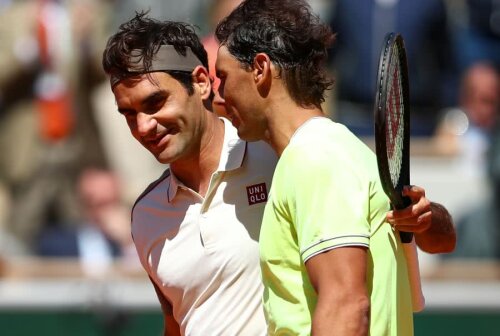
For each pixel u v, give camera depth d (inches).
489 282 931.3
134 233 537.6
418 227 459.5
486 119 1094.4
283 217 457.1
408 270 490.9
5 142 1155.9
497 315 908.0
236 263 511.8
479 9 1165.1
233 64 473.1
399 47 467.2
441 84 1117.7
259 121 474.9
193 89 504.7
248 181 514.6
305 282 455.2
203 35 1145.4
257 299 513.0
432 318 911.0
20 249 1102.4
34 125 1155.3
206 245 515.2
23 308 918.4
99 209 1039.6
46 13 1173.1
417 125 1109.7
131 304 912.3
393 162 466.0
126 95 494.9
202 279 518.0
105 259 1020.5
